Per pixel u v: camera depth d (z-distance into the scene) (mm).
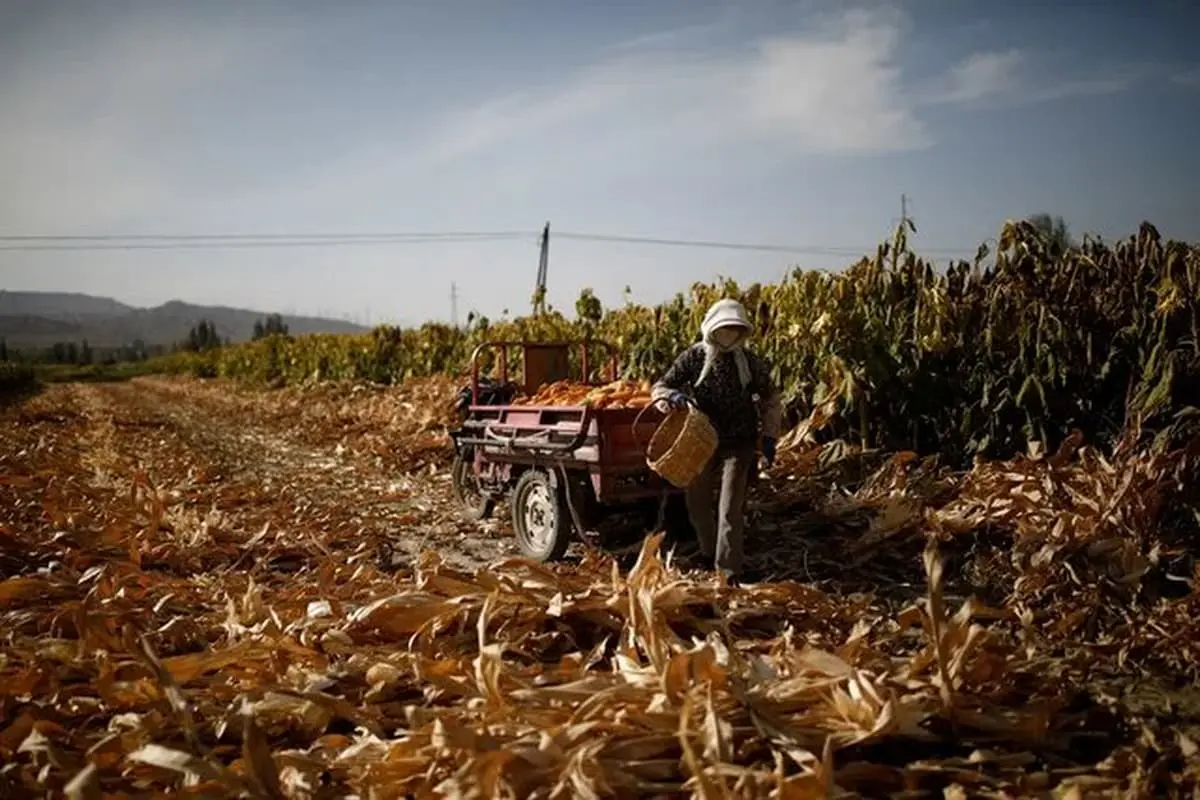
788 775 2971
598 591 4547
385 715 3645
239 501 9383
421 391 16484
